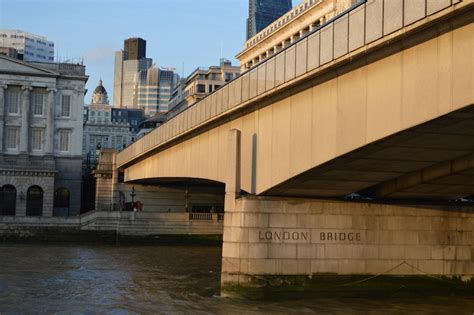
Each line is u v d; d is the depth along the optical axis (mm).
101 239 70000
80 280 38562
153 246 67188
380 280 30672
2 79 84688
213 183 71938
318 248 30266
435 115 18188
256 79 29594
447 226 31859
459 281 31641
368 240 30828
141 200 77688
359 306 28281
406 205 31484
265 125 29922
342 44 22109
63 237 69875
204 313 27406
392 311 27328
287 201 30406
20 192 82250
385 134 20609
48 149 86375
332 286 30188
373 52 20875
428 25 17797
